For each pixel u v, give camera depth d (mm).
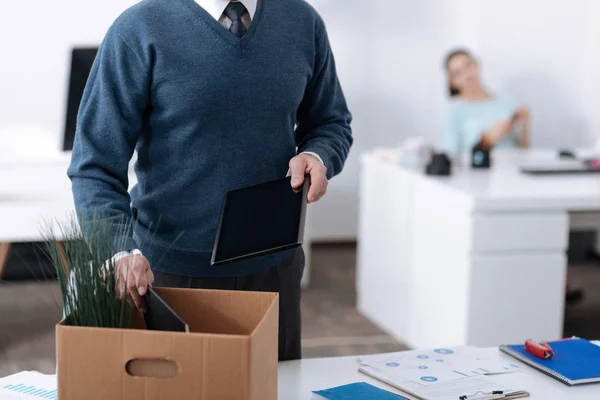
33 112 4496
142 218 1676
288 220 1384
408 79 5285
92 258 1129
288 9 1677
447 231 3084
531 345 1529
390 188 3639
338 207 5363
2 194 3090
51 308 3826
